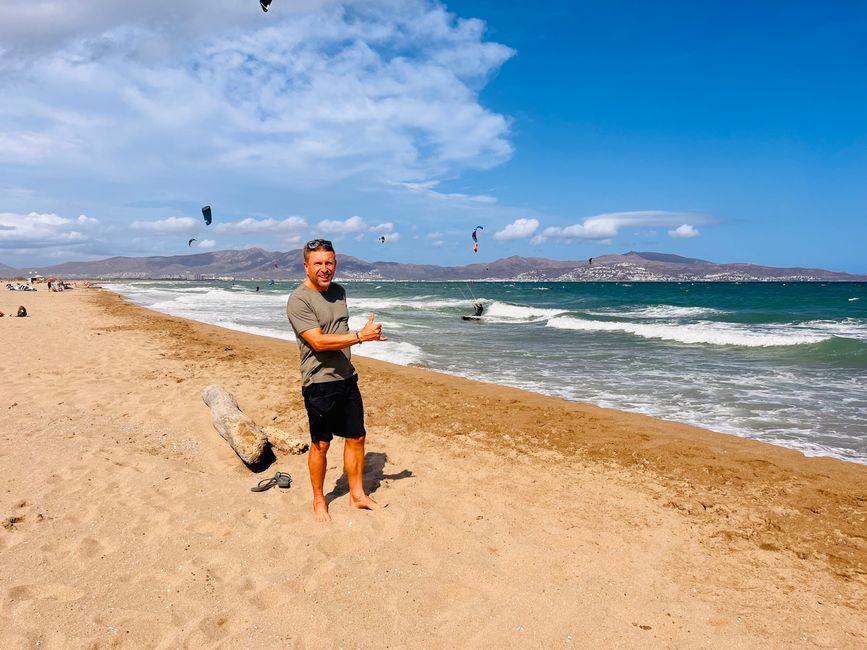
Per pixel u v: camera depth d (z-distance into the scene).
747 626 2.73
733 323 21.47
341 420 3.92
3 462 4.88
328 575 3.11
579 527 3.83
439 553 3.41
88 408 6.81
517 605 2.86
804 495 4.44
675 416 7.44
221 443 5.68
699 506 4.21
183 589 2.94
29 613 2.68
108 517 3.83
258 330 18.50
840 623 2.76
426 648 2.51
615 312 29.05
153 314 23.69
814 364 11.67
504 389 8.62
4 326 15.91
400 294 57.72
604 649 2.52
